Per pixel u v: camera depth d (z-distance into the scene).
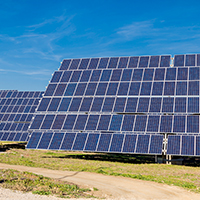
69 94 48.97
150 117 41.12
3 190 19.61
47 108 47.19
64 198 19.02
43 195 19.38
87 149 38.91
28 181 23.64
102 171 31.55
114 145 38.56
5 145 67.00
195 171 34.16
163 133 39.44
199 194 22.20
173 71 47.75
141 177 28.52
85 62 55.81
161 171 33.47
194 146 35.78
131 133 39.88
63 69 55.41
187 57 51.19
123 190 23.09
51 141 41.34
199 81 44.41
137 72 49.62
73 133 41.81
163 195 21.70
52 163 38.19
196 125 38.00
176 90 44.06
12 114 75.38
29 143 41.91
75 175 29.25
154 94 44.53
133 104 43.88
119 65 53.12
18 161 38.28
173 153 35.88
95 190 22.69
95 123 42.38
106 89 47.88
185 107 41.00
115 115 42.81
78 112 45.34
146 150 37.00
